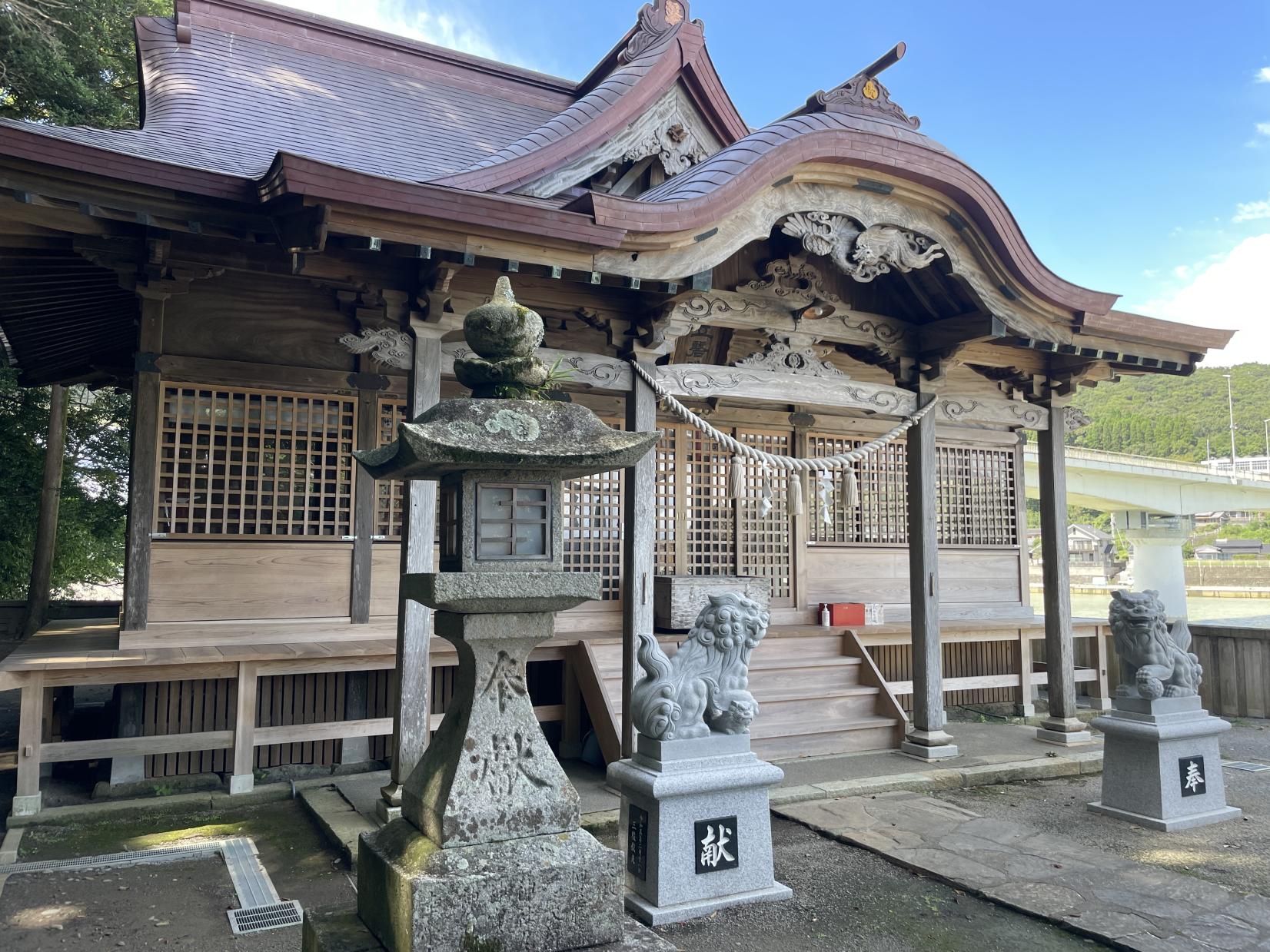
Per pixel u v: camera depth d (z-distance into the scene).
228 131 7.24
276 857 4.84
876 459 9.78
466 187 6.53
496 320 3.07
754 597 8.41
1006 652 10.28
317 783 6.15
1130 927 3.87
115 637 7.43
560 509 3.11
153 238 5.18
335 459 7.25
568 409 3.07
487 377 3.11
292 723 6.74
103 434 15.45
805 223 5.93
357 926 2.90
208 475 6.73
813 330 6.77
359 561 7.18
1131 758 5.60
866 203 6.07
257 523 6.90
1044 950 3.76
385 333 5.54
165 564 6.54
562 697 7.54
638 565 5.98
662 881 4.07
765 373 6.54
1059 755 7.14
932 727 6.99
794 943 3.82
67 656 5.74
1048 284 6.54
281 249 5.56
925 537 7.17
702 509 8.96
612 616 8.24
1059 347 6.94
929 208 6.25
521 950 2.63
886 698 7.42
